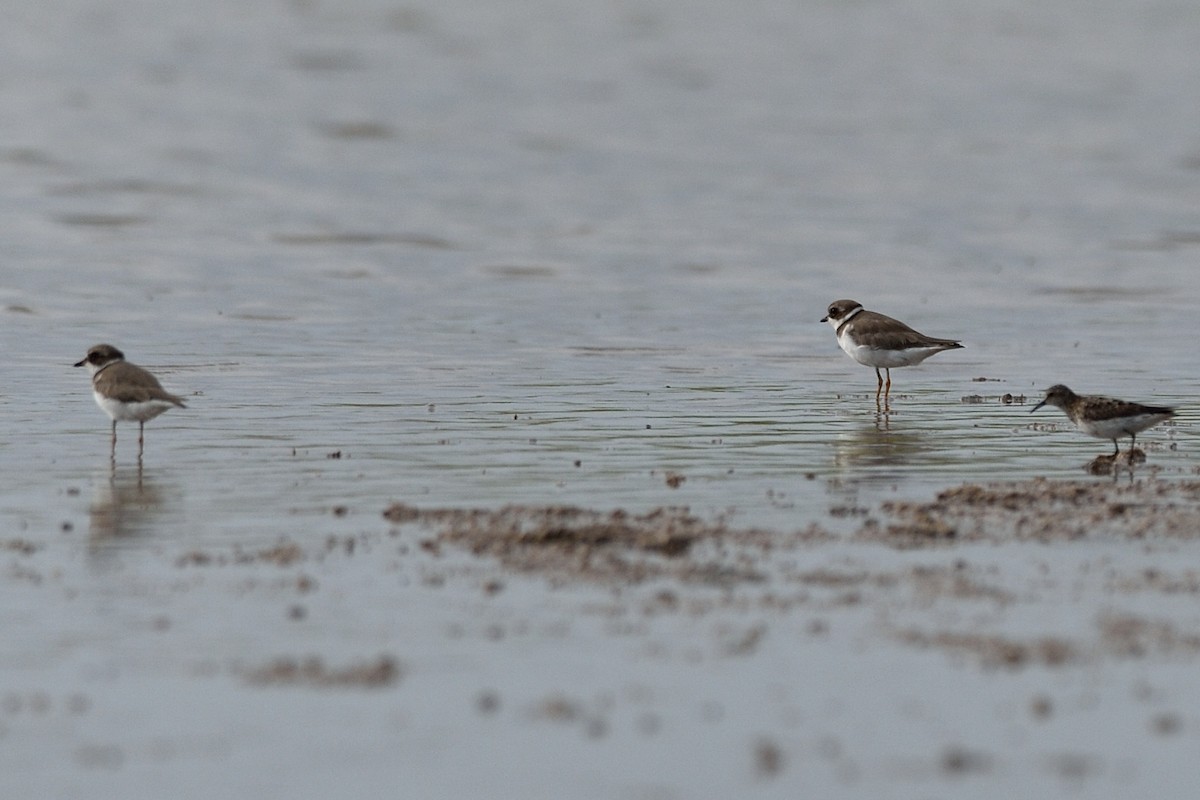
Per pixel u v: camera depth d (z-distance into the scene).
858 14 90.88
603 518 16.66
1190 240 43.12
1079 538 16.05
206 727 11.52
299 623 13.45
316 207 46.22
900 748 11.30
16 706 11.79
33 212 44.06
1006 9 93.31
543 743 11.34
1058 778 10.89
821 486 18.55
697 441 21.30
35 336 29.58
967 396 25.11
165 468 19.33
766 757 11.10
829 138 59.47
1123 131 61.09
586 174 52.47
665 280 37.22
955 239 43.12
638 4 93.25
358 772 10.91
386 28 83.81
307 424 22.28
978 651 12.90
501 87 68.81
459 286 36.09
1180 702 12.01
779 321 32.69
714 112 64.50
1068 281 37.62
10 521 16.61
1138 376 26.95
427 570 14.84
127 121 59.53
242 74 70.06
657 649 12.93
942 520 16.64
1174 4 95.00
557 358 28.36
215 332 30.36
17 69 69.56
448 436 21.48
